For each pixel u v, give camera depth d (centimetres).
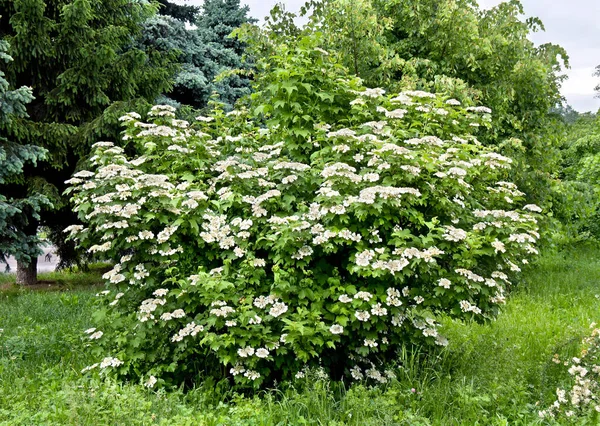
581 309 651
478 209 461
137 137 483
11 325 605
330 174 390
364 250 380
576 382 366
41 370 441
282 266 409
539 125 917
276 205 421
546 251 981
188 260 421
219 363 409
